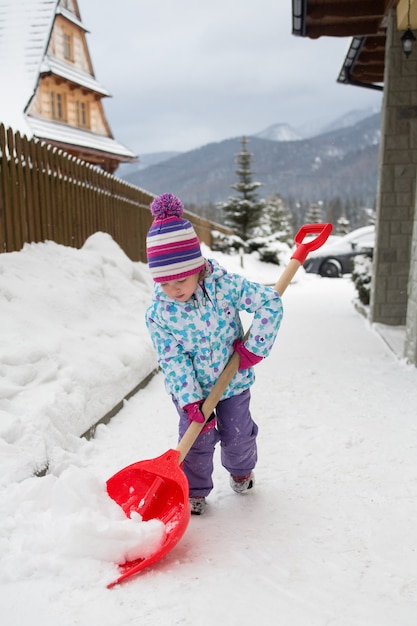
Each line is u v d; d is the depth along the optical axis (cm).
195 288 247
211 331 248
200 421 241
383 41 843
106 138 2305
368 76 1016
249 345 250
